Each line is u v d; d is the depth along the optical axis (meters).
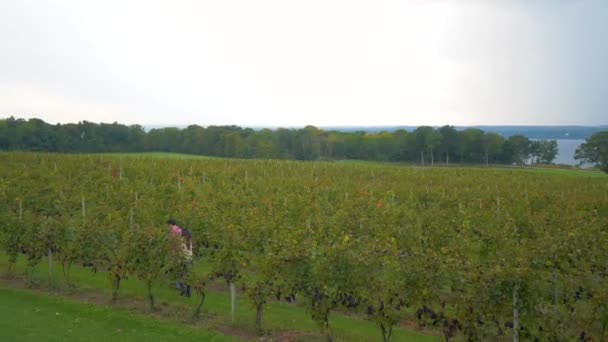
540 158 113.75
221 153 95.00
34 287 14.89
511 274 9.68
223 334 11.67
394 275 10.59
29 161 44.66
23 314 12.16
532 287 9.65
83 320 12.03
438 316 10.43
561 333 9.40
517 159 107.31
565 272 13.67
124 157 51.31
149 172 36.25
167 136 100.62
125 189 26.33
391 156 101.81
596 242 15.70
